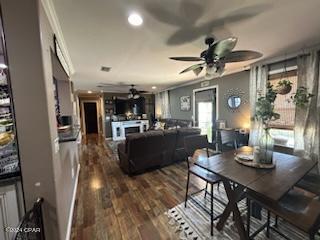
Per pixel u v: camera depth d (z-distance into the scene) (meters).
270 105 1.75
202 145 2.59
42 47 1.20
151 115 8.90
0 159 1.34
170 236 1.74
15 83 1.17
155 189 2.75
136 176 3.30
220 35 2.19
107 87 6.64
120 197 2.52
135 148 3.22
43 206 1.28
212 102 5.01
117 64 3.40
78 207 2.29
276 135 3.34
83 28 1.92
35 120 1.22
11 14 1.12
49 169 1.28
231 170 1.62
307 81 2.78
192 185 2.87
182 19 1.79
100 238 1.73
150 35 2.14
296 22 1.91
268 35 2.24
